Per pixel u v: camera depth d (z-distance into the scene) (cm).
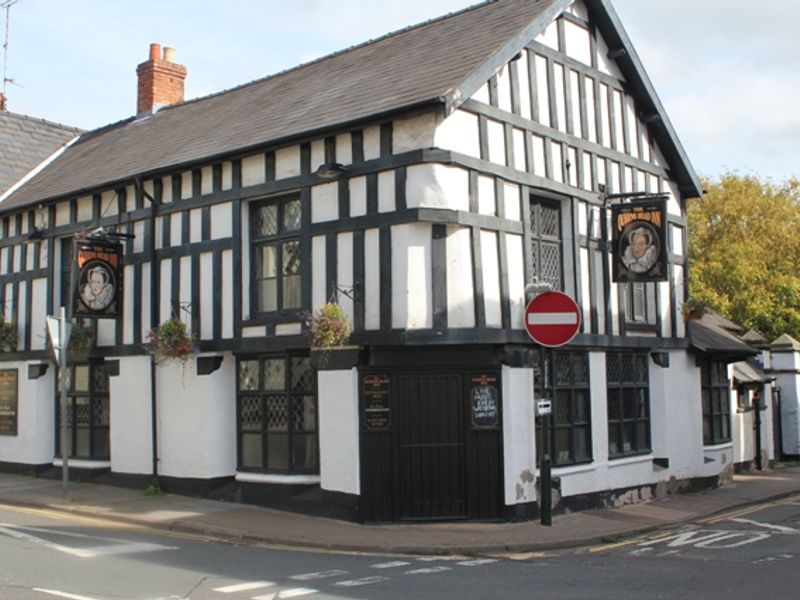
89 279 1490
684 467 1595
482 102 1237
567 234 1375
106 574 860
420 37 1508
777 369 2283
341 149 1247
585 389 1385
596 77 1478
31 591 779
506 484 1189
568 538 1086
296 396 1312
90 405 1628
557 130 1366
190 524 1165
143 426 1491
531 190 1319
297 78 1672
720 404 1789
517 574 895
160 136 1766
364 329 1196
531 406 1234
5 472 1769
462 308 1175
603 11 1467
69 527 1167
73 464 1634
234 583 834
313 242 1267
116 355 1544
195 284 1421
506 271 1232
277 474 1305
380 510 1179
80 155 2005
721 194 3431
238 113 1612
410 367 1195
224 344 1369
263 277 1362
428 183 1163
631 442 1499
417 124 1177
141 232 1521
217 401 1388
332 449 1221
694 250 3297
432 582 851
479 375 1200
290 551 1034
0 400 1797
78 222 1648
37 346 1720
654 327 1552
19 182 2014
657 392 1569
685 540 1116
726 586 823
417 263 1169
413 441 1190
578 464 1341
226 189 1390
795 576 869
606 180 1471
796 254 3366
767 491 1620
